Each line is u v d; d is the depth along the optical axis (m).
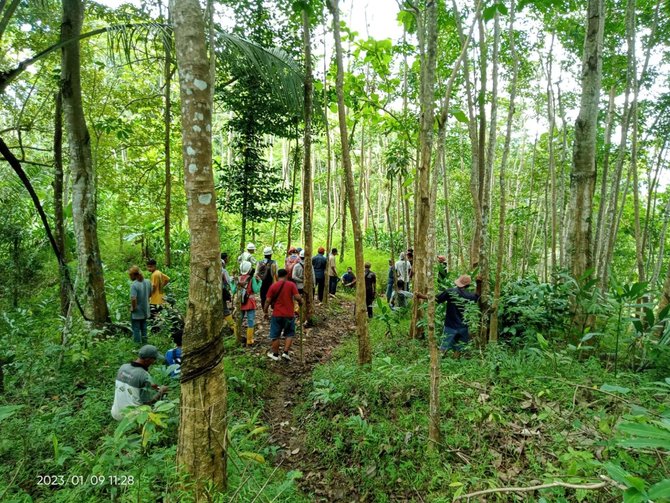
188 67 2.57
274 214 9.24
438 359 3.50
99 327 6.48
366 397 4.51
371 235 21.83
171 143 11.57
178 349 5.11
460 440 3.58
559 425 3.34
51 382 4.64
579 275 5.58
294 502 3.18
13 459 3.30
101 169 10.72
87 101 9.71
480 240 6.27
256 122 8.07
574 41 9.24
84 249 6.46
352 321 9.52
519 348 5.82
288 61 7.14
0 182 7.44
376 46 5.84
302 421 4.62
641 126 9.48
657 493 1.24
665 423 1.53
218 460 2.77
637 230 7.96
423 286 6.79
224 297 7.53
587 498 2.54
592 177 5.48
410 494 3.21
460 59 3.30
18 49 8.16
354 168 21.94
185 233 13.00
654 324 4.62
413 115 6.77
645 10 8.14
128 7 7.41
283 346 7.14
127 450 3.21
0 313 6.65
